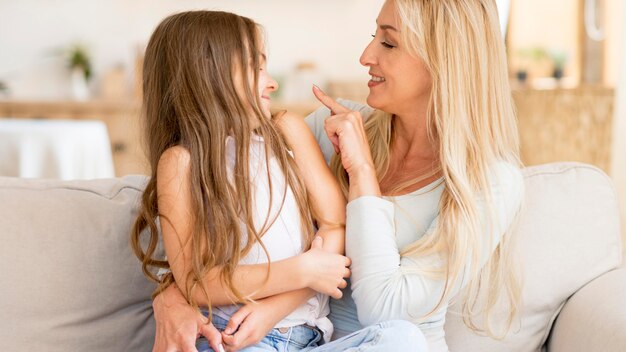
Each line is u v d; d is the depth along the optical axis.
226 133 1.38
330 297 1.49
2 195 1.49
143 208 1.41
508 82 1.48
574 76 5.91
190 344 1.27
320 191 1.44
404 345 1.21
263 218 1.37
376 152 1.59
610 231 1.61
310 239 1.41
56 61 5.52
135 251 1.43
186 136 1.36
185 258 1.32
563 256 1.56
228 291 1.30
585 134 3.71
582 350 1.42
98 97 5.52
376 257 1.36
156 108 1.43
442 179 1.46
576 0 5.86
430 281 1.36
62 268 1.45
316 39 5.68
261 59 1.45
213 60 1.38
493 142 1.45
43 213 1.48
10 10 5.47
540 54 5.78
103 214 1.52
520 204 1.51
